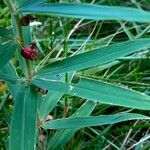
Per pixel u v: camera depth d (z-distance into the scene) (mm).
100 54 211
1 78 220
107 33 431
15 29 221
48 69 221
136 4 421
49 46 384
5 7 412
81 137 326
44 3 189
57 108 347
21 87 220
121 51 209
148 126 314
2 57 203
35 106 214
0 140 303
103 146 317
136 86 362
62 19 421
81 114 277
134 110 352
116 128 340
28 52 208
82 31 427
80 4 180
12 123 207
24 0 195
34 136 203
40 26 413
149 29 403
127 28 419
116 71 378
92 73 361
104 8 173
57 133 281
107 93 214
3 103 294
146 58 369
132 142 336
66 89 215
